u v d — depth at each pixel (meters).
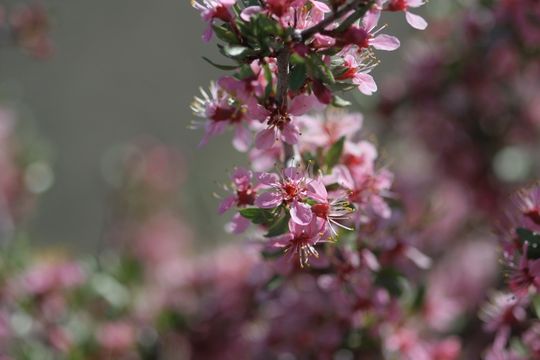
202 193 1.34
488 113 0.88
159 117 2.04
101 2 2.05
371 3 0.53
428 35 0.87
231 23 0.54
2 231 0.96
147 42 2.07
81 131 1.98
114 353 0.75
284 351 0.66
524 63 0.81
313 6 0.54
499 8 0.76
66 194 1.88
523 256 0.57
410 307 0.66
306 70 0.53
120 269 0.78
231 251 0.79
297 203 0.54
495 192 0.89
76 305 0.76
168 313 0.75
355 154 0.59
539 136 0.89
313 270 0.61
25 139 1.02
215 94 0.57
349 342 0.64
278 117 0.54
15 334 0.74
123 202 1.10
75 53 2.02
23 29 0.91
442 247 0.89
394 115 0.88
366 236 0.60
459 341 0.70
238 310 0.74
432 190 0.92
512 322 0.61
